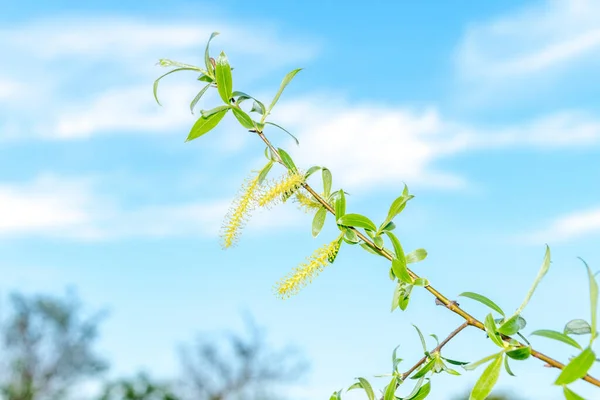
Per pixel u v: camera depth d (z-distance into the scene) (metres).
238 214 0.87
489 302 0.83
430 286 0.85
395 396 0.86
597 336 0.76
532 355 0.80
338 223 0.87
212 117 0.88
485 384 0.80
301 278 0.85
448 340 0.84
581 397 0.75
